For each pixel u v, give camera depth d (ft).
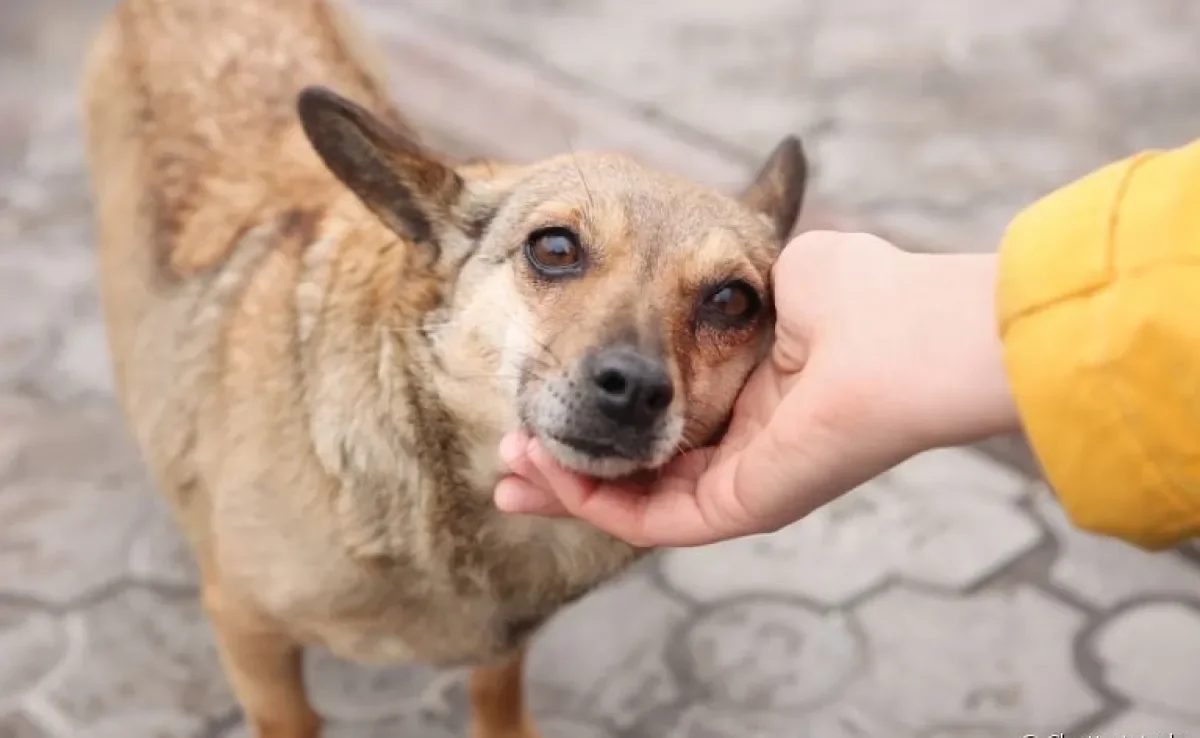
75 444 3.36
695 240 2.09
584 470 1.99
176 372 2.44
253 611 2.37
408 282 2.15
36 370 3.53
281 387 2.24
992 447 3.47
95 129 2.93
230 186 2.54
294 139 2.60
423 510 2.19
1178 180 1.50
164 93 2.76
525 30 4.95
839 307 1.84
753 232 2.20
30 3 4.85
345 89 2.81
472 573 2.26
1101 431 1.51
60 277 3.79
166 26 2.87
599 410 1.95
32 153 4.23
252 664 2.49
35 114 4.37
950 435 1.75
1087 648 3.03
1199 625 3.07
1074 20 5.16
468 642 2.36
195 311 2.43
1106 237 1.51
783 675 2.98
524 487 2.07
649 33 5.02
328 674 2.95
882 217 4.11
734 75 4.79
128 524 3.20
